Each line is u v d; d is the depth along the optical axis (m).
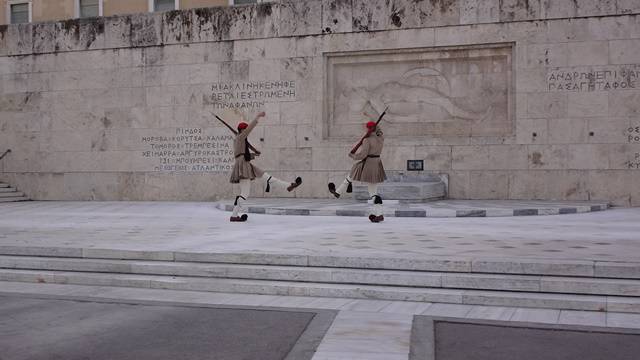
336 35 19.45
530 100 17.84
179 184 20.89
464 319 6.02
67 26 21.95
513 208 14.45
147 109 21.17
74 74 21.89
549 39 17.70
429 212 13.88
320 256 7.81
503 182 18.02
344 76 19.70
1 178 22.62
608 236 9.85
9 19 28.88
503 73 18.45
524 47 17.91
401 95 19.27
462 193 18.31
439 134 18.92
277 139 19.94
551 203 16.34
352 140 19.34
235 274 7.82
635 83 17.09
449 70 18.88
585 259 7.30
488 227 11.55
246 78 20.25
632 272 6.78
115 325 5.95
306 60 19.72
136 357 4.97
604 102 17.31
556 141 17.64
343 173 19.34
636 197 17.06
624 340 5.31
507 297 6.60
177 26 20.89
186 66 20.80
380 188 16.44
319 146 19.55
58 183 22.05
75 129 21.89
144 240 9.87
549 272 7.05
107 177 21.56
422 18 18.73
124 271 8.27
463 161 18.33
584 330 5.60
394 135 19.25
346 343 5.27
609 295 6.59
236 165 13.00
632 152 17.11
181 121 20.86
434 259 7.43
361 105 19.58
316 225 12.23
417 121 19.12
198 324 5.95
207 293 7.45
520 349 5.07
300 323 5.96
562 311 6.35
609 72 17.28
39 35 22.22
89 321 6.12
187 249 8.66
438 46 18.61
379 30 19.09
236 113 20.33
